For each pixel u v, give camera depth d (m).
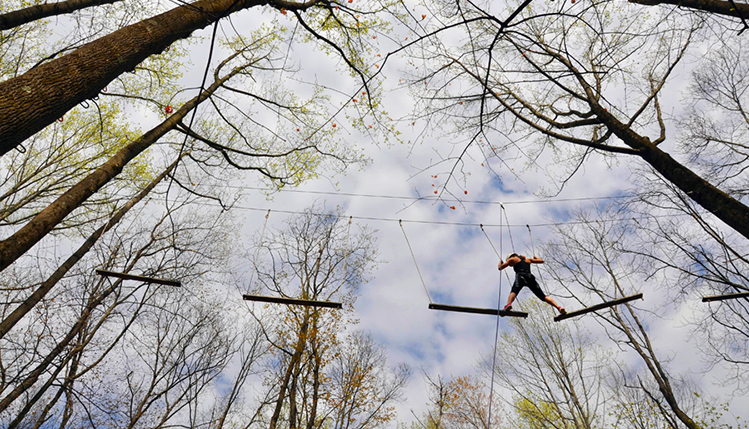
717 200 7.47
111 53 5.62
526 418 19.78
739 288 10.92
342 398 17.19
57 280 9.66
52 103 4.86
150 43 6.16
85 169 12.19
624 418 14.94
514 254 8.84
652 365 13.66
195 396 15.44
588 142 9.20
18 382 11.36
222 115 10.00
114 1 7.12
